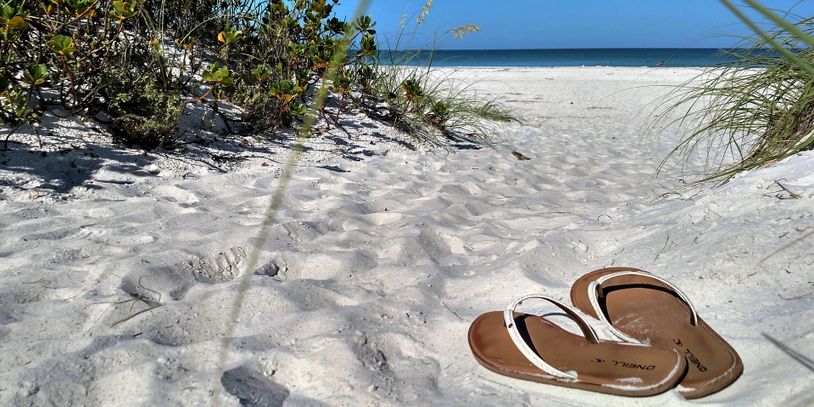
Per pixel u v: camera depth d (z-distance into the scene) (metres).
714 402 1.32
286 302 1.92
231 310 1.85
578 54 70.75
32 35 3.69
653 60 42.16
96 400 1.39
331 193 3.38
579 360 1.50
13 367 1.47
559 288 2.02
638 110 8.88
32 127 3.17
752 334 1.51
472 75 16.95
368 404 1.41
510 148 5.50
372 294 2.05
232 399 1.38
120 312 1.77
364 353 1.63
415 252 2.49
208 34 5.25
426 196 3.54
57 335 1.64
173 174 3.25
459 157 4.86
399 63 6.01
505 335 1.65
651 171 4.55
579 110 8.91
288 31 5.17
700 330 1.56
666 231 2.31
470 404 1.40
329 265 2.31
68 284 1.94
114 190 2.87
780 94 2.90
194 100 3.80
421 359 1.64
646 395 1.36
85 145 3.22
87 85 3.51
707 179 3.05
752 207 2.20
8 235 2.27
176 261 2.15
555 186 4.07
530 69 22.38
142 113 3.53
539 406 1.38
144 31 4.46
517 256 2.30
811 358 1.35
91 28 3.67
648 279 1.85
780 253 1.80
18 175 2.79
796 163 2.50
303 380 1.52
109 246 2.24
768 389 1.29
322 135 4.64
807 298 1.59
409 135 5.18
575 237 2.48
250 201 3.02
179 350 1.60
